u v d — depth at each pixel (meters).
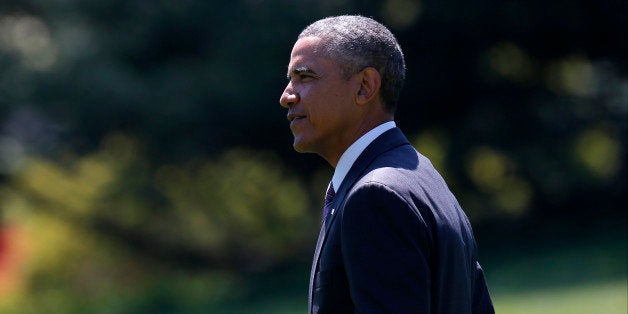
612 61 51.06
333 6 43.78
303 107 9.43
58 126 48.09
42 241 54.12
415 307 8.39
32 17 47.69
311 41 9.45
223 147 48.69
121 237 54.19
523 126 50.25
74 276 54.09
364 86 9.38
